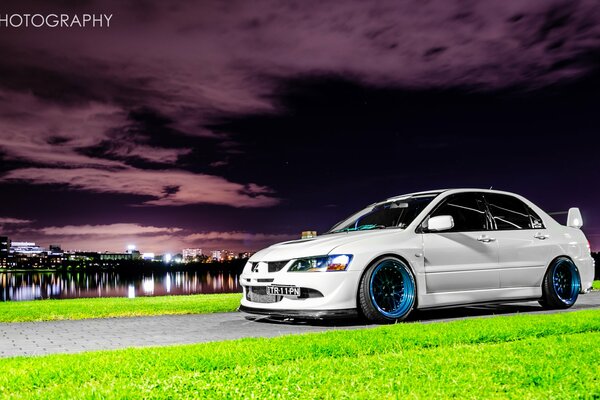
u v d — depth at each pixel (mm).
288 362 4133
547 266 7617
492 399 3141
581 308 7832
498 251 7242
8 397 3244
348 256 6301
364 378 3627
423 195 7500
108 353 4473
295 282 6336
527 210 7836
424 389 3336
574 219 8148
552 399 3121
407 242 6652
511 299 7312
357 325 6512
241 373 3805
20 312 8516
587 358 4082
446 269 6824
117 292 151000
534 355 4215
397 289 6547
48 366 3969
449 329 5293
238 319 7480
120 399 3201
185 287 176375
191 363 4023
